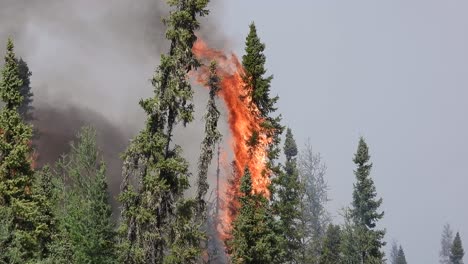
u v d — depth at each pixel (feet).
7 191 73.15
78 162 89.35
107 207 88.63
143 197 69.82
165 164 69.72
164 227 72.23
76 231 85.20
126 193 70.49
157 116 71.46
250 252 102.99
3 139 74.79
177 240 72.13
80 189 88.79
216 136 82.48
